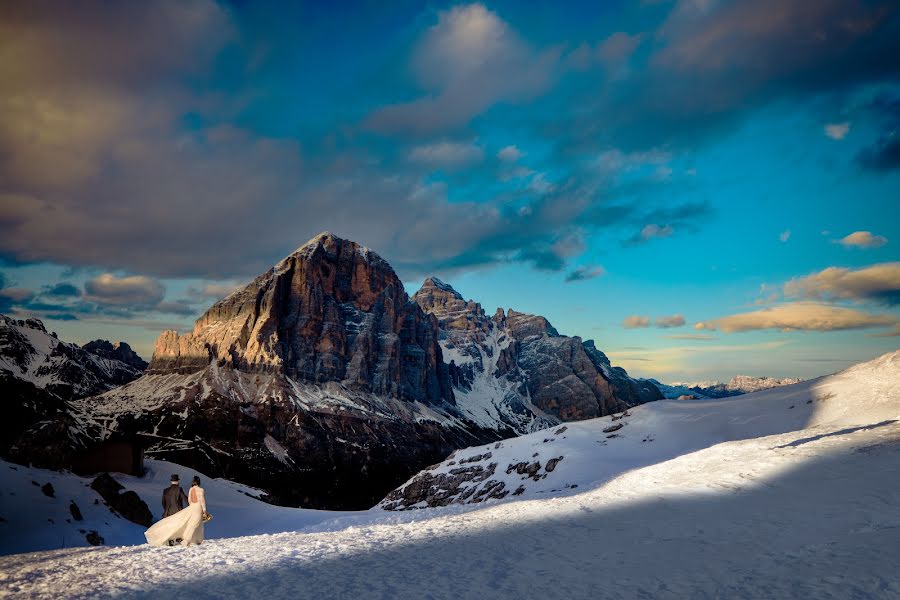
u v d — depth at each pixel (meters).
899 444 31.53
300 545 22.53
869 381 76.81
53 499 48.72
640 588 13.09
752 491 27.80
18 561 20.52
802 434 46.78
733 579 13.09
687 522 21.97
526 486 85.31
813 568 13.23
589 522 25.05
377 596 13.48
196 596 13.88
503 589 13.80
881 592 10.99
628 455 86.38
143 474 84.44
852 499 21.23
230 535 68.56
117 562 19.38
